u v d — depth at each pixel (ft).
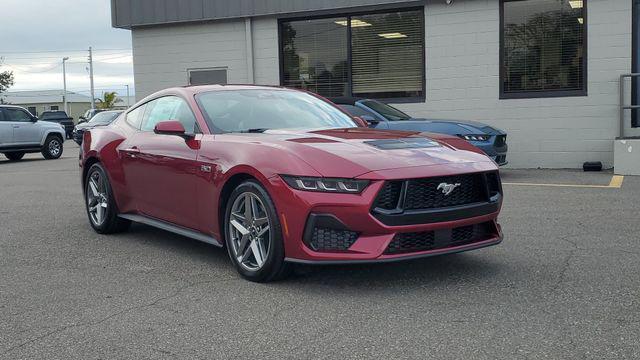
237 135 15.84
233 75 46.93
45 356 10.70
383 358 10.27
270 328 11.75
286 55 45.93
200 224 16.24
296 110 18.22
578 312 12.19
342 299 13.30
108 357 10.61
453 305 12.76
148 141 18.28
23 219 23.95
